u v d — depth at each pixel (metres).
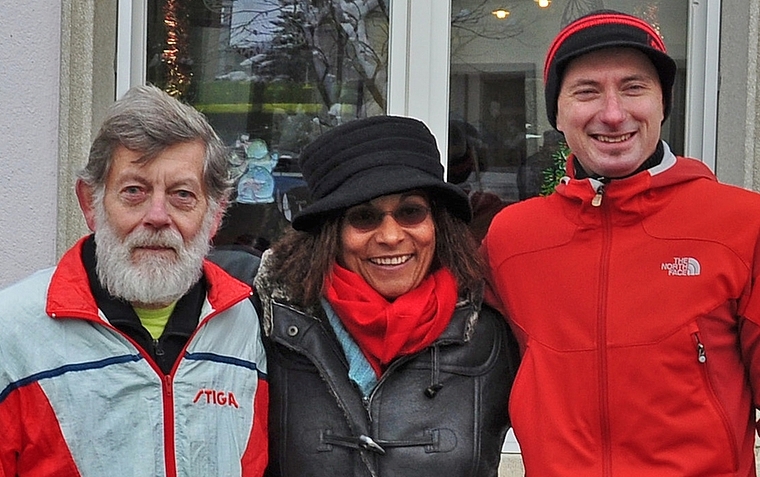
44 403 1.73
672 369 1.96
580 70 2.03
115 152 1.79
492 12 3.61
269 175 3.63
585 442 2.01
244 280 2.36
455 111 3.63
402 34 3.58
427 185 2.03
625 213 2.05
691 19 3.43
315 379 2.07
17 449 1.74
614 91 2.01
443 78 3.59
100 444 1.75
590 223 2.08
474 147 3.63
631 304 2.01
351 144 2.09
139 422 1.78
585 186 2.08
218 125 3.65
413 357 2.08
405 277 2.10
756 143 3.23
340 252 2.13
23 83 3.23
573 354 2.04
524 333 2.14
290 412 2.06
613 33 1.99
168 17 3.61
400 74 3.59
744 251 1.96
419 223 2.10
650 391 1.96
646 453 1.97
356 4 3.62
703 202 2.02
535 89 3.61
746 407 2.02
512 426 2.12
